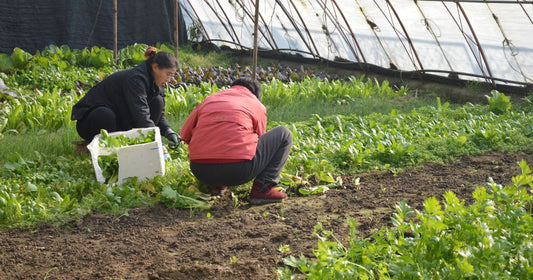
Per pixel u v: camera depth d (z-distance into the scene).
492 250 2.36
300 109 8.96
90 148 4.63
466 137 6.39
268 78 11.46
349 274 2.43
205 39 16.44
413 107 9.23
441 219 2.59
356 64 12.65
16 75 11.08
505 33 9.36
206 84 9.36
